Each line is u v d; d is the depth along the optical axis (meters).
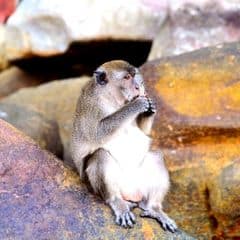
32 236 10.12
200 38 17.41
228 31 17.42
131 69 11.68
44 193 10.56
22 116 15.70
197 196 12.86
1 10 21.55
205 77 13.39
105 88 11.55
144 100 11.20
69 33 18.80
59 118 16.55
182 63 13.59
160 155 11.62
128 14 18.69
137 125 11.58
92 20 18.70
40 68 20.36
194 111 13.27
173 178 13.00
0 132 10.88
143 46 18.92
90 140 11.44
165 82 13.57
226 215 12.50
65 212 10.48
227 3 17.52
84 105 11.62
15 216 10.22
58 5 19.06
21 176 10.58
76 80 18.05
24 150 10.83
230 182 12.41
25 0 19.84
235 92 13.19
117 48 19.11
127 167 11.35
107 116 11.44
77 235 10.31
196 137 13.23
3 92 20.34
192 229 12.91
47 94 17.31
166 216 11.08
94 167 11.11
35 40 19.31
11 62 20.30
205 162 12.98
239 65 13.28
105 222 10.61
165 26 17.98
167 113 13.34
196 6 17.64
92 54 19.41
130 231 10.62
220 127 13.07
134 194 11.38
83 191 10.90
